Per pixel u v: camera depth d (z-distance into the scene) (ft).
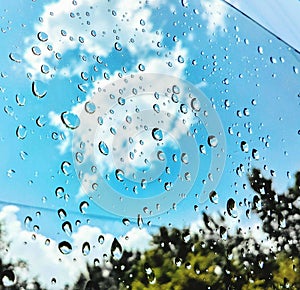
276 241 4.15
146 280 3.94
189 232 4.36
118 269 3.81
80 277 3.51
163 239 4.25
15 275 3.26
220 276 4.11
